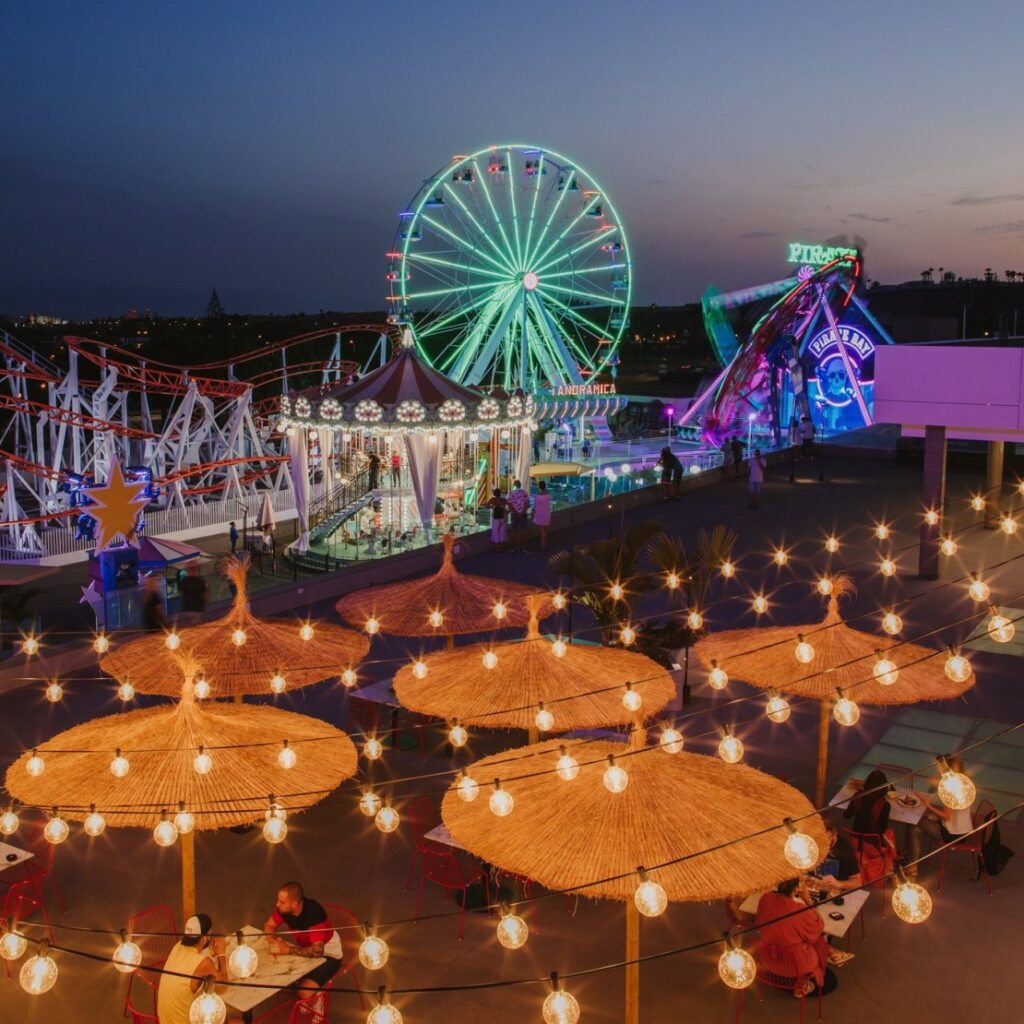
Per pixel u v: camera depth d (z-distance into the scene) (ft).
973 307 359.25
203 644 43.83
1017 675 55.06
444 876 36.06
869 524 93.56
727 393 165.68
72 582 101.91
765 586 73.46
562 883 25.63
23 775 32.40
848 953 30.81
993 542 84.12
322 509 101.96
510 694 38.34
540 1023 29.01
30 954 32.04
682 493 110.32
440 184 145.89
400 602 51.67
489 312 159.22
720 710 51.24
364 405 91.40
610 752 31.42
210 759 31.81
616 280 163.94
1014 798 41.68
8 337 143.95
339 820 40.81
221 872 36.99
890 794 36.68
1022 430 67.92
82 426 128.57
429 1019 29.17
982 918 33.65
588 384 165.68
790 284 175.01
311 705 53.26
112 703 53.01
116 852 38.40
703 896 25.36
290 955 28.07
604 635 52.90
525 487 104.37
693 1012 29.35
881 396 71.56
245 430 173.47
